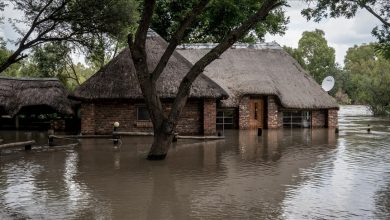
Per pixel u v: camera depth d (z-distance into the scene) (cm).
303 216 764
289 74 2698
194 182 1038
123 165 1272
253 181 1051
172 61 2161
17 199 878
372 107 4725
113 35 1875
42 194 919
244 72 2584
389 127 2809
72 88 3700
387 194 922
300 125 2662
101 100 2078
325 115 2680
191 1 3338
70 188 975
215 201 866
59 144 1784
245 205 836
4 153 1524
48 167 1241
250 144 1797
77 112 2562
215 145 1758
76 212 786
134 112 2138
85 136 2034
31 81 2503
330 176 1111
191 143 1827
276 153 1528
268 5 1311
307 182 1040
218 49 1340
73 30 1816
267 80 2544
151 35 2258
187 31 3419
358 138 2058
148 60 2130
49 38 1747
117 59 2170
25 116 2625
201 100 2155
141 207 821
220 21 3372
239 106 2498
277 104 2553
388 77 4703
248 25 1325
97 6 1750
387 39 1753
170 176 1109
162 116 1377
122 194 920
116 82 2078
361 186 997
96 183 1025
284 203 851
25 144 1575
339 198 889
